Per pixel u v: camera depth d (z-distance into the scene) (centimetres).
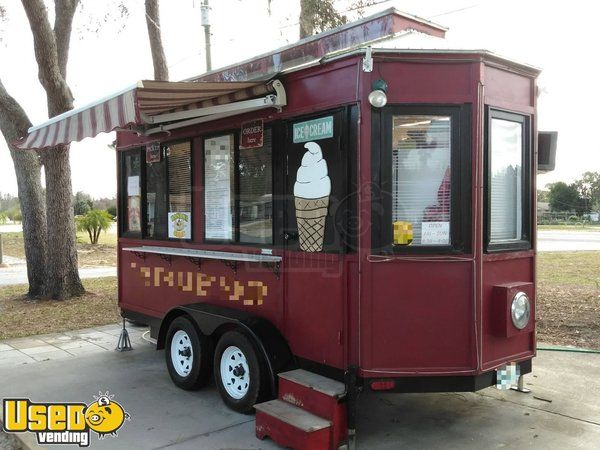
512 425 413
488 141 372
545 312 801
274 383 410
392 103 359
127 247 644
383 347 361
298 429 353
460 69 362
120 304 661
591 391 483
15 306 929
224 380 456
